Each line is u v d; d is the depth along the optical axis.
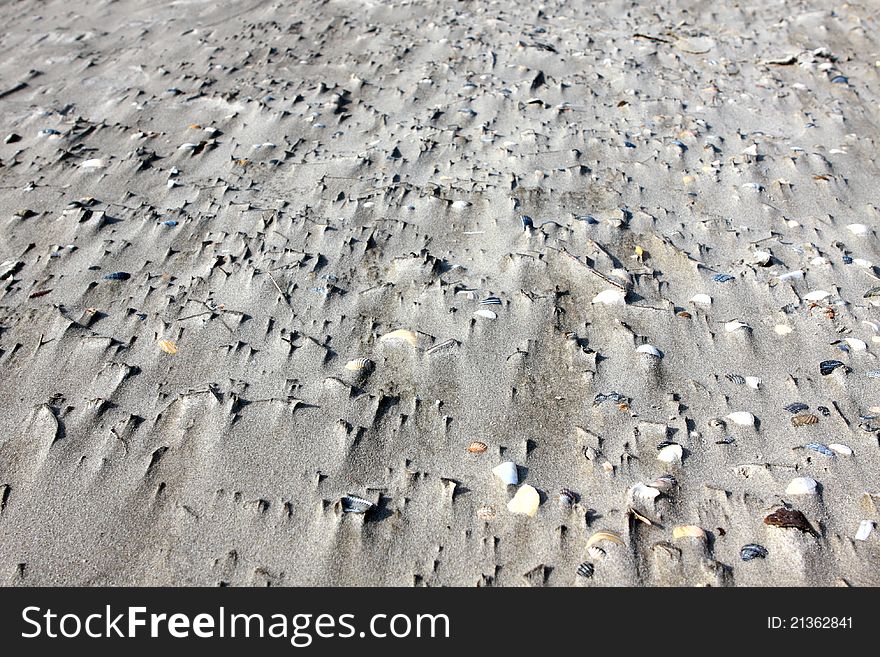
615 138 2.74
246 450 1.57
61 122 2.95
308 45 3.55
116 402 1.69
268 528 1.42
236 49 3.53
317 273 2.08
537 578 1.34
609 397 1.70
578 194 2.43
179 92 3.15
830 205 2.41
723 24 3.80
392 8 3.90
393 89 3.10
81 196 2.47
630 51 3.45
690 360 1.82
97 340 1.85
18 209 2.42
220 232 2.26
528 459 1.56
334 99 3.01
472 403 1.69
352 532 1.41
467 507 1.46
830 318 1.94
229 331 1.87
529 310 1.95
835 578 1.34
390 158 2.61
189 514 1.45
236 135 2.82
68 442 1.59
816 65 3.30
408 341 1.84
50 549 1.39
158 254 2.18
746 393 1.73
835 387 1.74
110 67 3.45
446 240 2.23
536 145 2.69
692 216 2.36
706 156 2.66
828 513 1.44
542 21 3.76
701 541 1.39
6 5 4.43
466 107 2.95
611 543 1.39
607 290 2.01
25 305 1.99
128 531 1.42
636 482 1.51
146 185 2.53
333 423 1.63
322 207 2.37
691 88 3.13
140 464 1.54
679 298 2.02
